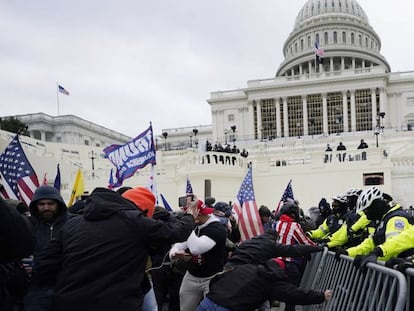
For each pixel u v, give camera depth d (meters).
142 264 3.24
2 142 33.53
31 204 4.30
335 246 6.03
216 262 5.00
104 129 80.00
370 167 23.39
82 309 2.97
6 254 2.74
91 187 27.08
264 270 3.96
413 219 4.36
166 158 43.69
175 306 6.80
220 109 77.06
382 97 68.69
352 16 89.00
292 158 27.91
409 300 3.39
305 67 88.94
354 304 4.11
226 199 24.39
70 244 3.16
